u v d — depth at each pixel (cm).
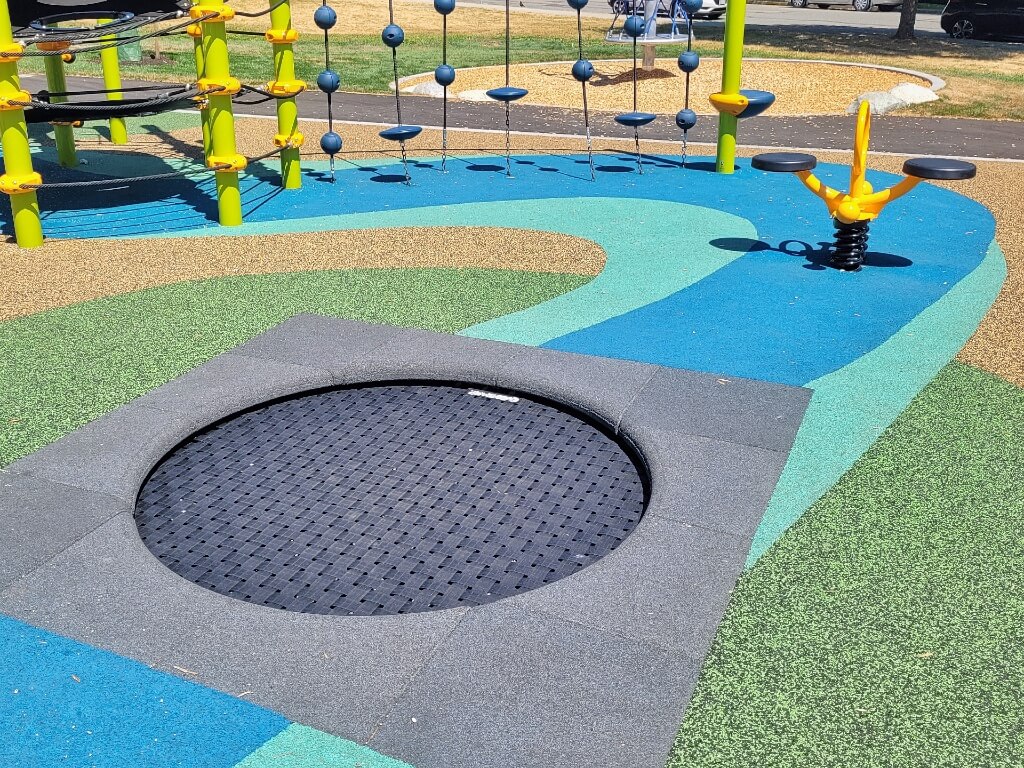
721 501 461
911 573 414
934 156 1368
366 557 432
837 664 362
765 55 2306
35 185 878
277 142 1123
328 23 1123
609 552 435
